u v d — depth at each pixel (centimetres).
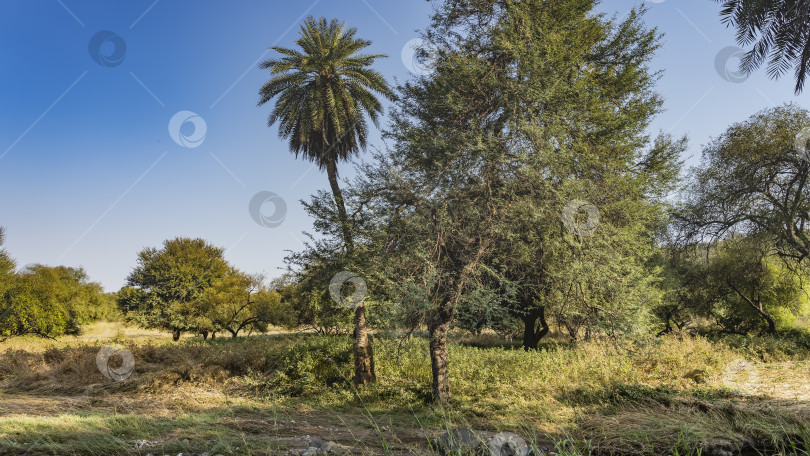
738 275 2144
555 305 995
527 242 948
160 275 3531
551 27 1324
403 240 989
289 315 3025
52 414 839
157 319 3300
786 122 1767
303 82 1745
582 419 675
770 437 499
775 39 616
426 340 1063
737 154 1883
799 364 1190
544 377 1084
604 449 503
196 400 1038
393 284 939
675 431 521
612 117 1573
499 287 938
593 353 1130
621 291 903
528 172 909
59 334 3034
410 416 908
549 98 1013
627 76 1886
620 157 1686
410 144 1076
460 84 1090
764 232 1897
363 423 818
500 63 1108
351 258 1115
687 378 1023
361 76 1748
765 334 2069
